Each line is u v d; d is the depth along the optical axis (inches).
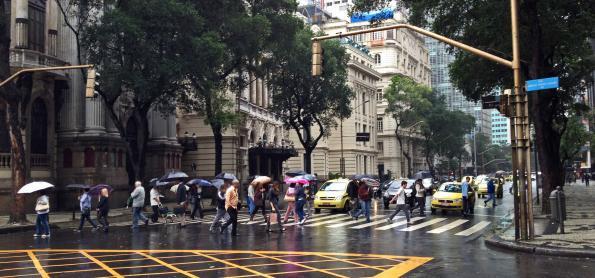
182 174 1123.9
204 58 1023.6
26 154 1181.7
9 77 860.6
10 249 589.0
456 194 1044.5
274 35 1376.7
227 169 1886.1
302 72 1651.1
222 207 737.0
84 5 1080.2
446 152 3595.0
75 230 815.1
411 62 4503.0
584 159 3951.8
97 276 411.2
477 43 962.7
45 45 1266.0
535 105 924.0
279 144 2571.4
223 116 1300.4
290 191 827.4
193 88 1291.8
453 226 796.0
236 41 1208.8
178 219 994.7
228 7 1182.9
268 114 2440.9
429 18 1119.6
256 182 861.2
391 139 3757.4
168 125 1711.4
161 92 1092.5
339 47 1770.4
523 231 563.5
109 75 1008.2
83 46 1060.5
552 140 1146.7
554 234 618.2
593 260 466.0
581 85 1357.0
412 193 1091.9
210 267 443.5
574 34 912.9
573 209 1050.7
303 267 439.5
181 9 990.4
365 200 876.6
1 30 872.3
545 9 895.7
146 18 1007.0
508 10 838.5
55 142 1316.4
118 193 1374.3
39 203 725.3
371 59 3646.7
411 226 799.7
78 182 1300.4
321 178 2957.7
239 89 1471.5
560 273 402.9
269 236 677.9
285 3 1358.3
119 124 1119.6
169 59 1023.6
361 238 647.8
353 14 990.4
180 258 496.4
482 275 397.1
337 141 3139.8
